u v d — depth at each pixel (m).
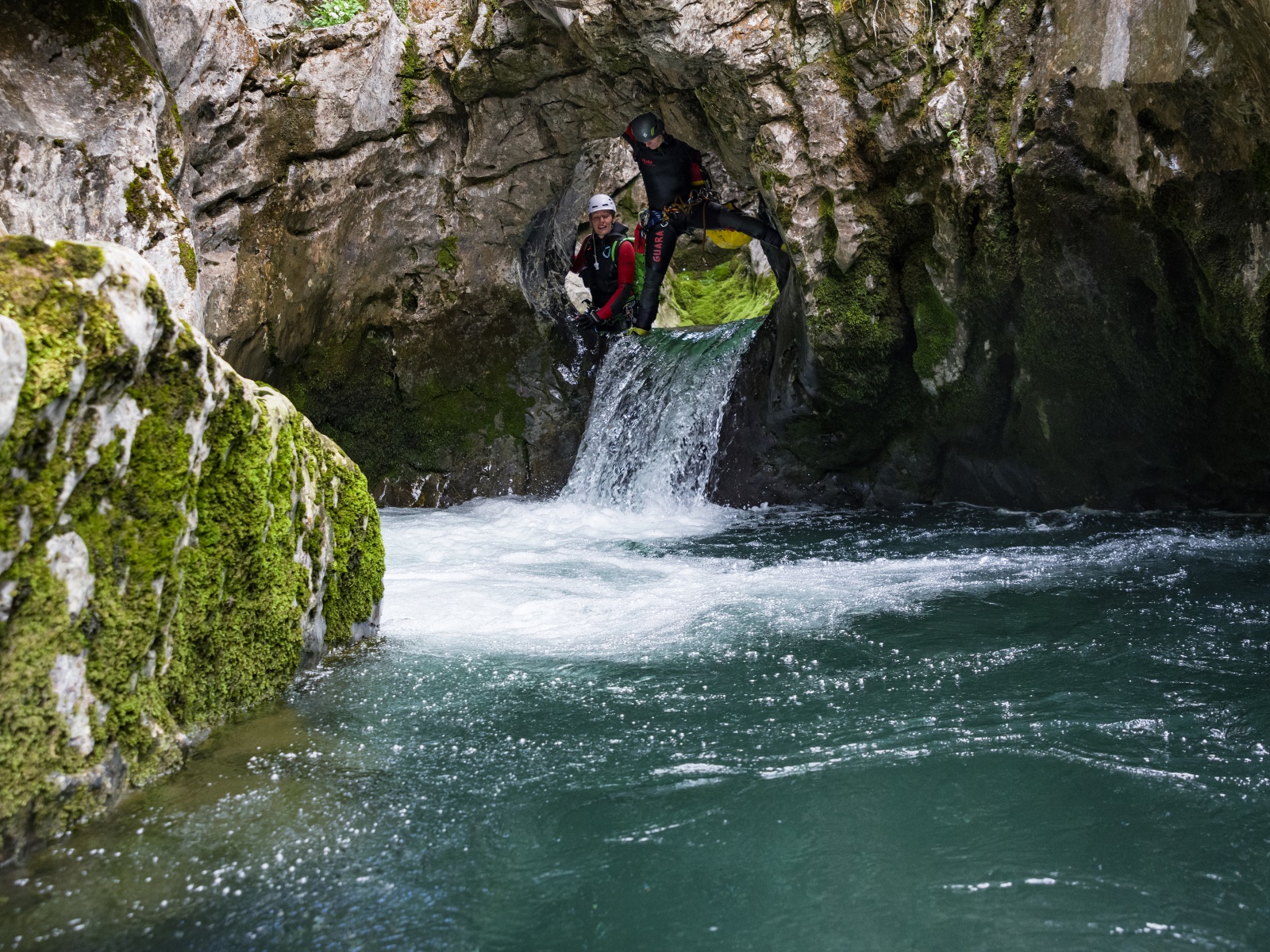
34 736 1.92
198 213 6.73
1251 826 2.05
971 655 3.28
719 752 2.51
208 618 2.53
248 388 2.70
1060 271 5.50
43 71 5.09
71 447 1.94
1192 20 4.36
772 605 4.07
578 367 8.70
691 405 7.84
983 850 1.99
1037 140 5.35
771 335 7.74
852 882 1.88
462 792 2.27
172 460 2.24
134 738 2.20
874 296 6.38
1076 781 2.29
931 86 5.78
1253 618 3.61
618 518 7.34
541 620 3.89
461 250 8.10
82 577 2.00
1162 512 6.01
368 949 1.66
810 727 2.67
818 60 6.11
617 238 8.59
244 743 2.50
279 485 2.88
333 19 7.07
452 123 7.66
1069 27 5.19
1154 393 5.58
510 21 7.12
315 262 7.45
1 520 1.80
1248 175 4.40
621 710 2.81
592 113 7.46
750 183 7.11
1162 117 4.67
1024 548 5.23
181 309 5.39
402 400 8.30
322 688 2.95
